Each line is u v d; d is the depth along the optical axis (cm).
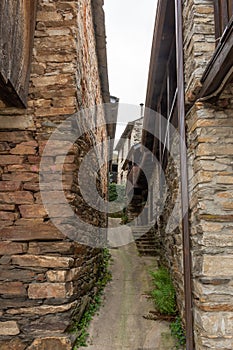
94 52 478
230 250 235
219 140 252
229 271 231
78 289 288
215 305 226
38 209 264
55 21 296
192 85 265
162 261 534
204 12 270
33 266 253
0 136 278
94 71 473
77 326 281
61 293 248
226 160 249
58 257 255
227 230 238
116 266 560
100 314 345
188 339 250
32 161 274
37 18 297
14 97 256
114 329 312
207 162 249
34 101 283
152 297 395
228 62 201
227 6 223
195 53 261
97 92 521
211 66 226
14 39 239
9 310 246
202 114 256
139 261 596
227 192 244
